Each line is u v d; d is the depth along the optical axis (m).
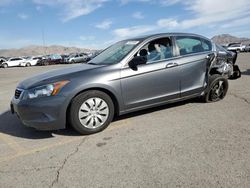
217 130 4.55
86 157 3.81
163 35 5.49
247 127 4.63
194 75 5.70
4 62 42.44
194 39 5.98
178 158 3.61
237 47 45.28
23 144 4.47
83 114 4.54
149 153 3.81
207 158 3.56
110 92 4.71
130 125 5.04
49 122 4.34
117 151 3.95
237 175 3.12
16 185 3.20
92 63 5.44
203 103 6.27
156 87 5.17
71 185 3.12
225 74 6.57
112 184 3.09
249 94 7.11
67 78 4.47
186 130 4.62
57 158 3.85
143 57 4.82
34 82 4.57
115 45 5.93
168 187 2.97
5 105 7.57
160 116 5.46
